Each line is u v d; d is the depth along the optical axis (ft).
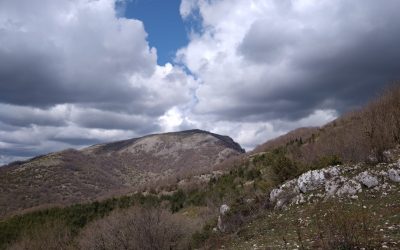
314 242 57.52
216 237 94.79
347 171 88.79
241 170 287.48
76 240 188.24
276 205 92.84
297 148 226.99
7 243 231.09
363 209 71.92
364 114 140.67
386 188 77.97
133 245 136.67
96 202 312.71
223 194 215.72
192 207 249.96
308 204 85.20
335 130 200.23
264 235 79.46
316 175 90.99
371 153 93.20
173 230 139.44
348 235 50.98
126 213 153.99
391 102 120.57
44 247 198.49
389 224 60.18
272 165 112.88
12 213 371.15
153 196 327.67
